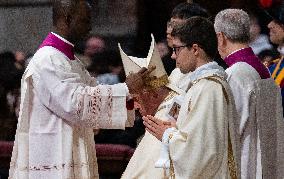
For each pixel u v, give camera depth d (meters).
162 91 16.86
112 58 28.94
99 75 28.05
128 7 30.12
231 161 14.13
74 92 16.20
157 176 16.56
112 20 30.20
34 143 16.42
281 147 15.99
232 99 14.29
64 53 16.67
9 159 22.36
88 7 16.92
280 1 19.42
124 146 22.39
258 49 26.09
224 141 14.00
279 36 19.92
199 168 13.83
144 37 30.09
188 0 18.67
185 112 14.19
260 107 15.86
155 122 14.62
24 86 16.47
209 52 14.41
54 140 16.39
